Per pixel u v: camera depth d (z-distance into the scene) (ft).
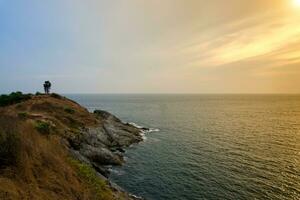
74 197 55.88
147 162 165.27
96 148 159.43
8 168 46.44
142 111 564.71
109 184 96.37
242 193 116.78
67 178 61.72
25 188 45.14
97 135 191.83
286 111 575.38
